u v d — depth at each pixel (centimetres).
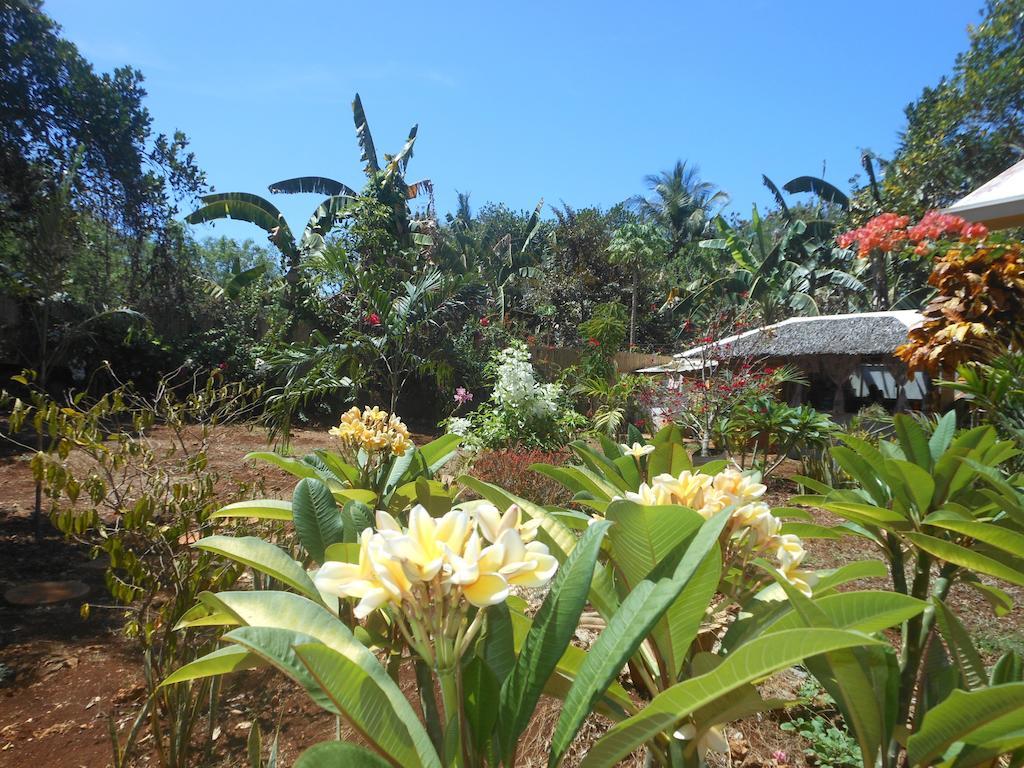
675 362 1316
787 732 270
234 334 1553
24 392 1225
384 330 1538
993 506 211
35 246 862
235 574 269
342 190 1933
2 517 589
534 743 254
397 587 104
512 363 927
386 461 376
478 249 2895
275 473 800
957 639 162
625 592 162
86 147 1026
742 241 2820
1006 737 119
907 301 2503
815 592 171
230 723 291
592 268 2652
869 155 2489
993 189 549
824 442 822
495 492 184
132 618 320
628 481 271
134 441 303
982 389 384
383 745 102
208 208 1623
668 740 142
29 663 339
